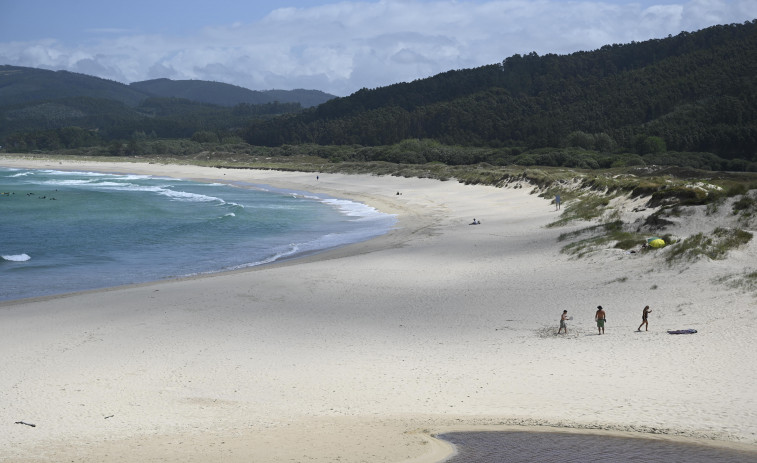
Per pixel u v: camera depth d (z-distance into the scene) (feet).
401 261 114.83
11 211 205.77
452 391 51.24
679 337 61.11
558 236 125.70
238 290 93.81
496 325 72.64
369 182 318.45
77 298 91.04
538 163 383.65
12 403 50.11
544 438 39.47
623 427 41.16
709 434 39.22
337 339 69.00
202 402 50.01
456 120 586.04
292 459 36.52
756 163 347.36
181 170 459.73
